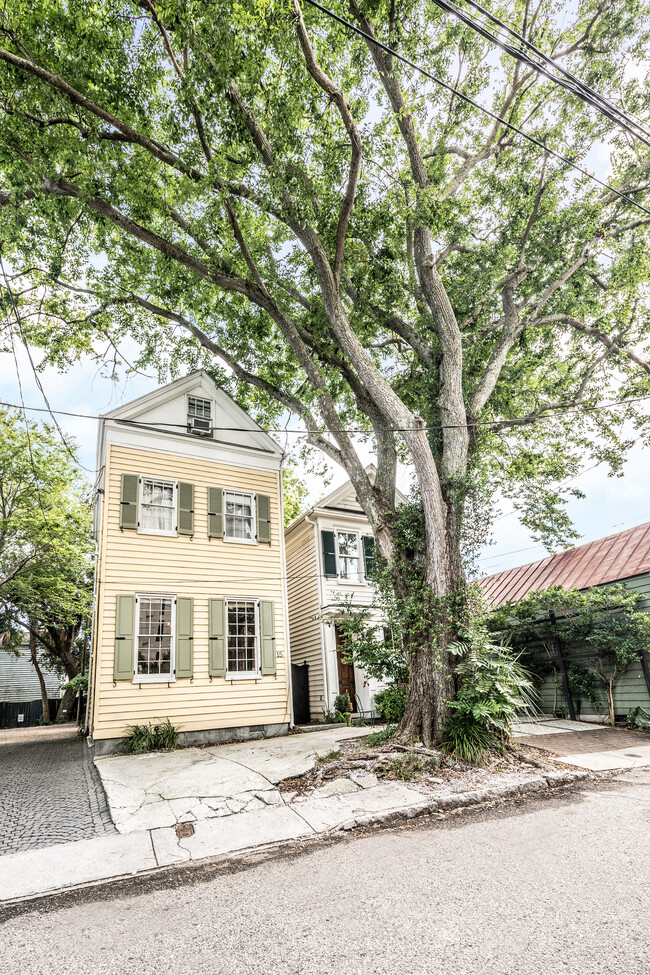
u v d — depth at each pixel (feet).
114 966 9.75
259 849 16.37
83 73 25.75
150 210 32.01
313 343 35.37
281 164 28.55
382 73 30.86
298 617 54.85
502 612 44.52
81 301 37.93
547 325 43.01
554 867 13.03
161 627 38.17
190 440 43.42
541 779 22.24
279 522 46.21
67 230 32.91
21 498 56.54
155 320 40.16
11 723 92.07
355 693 49.70
